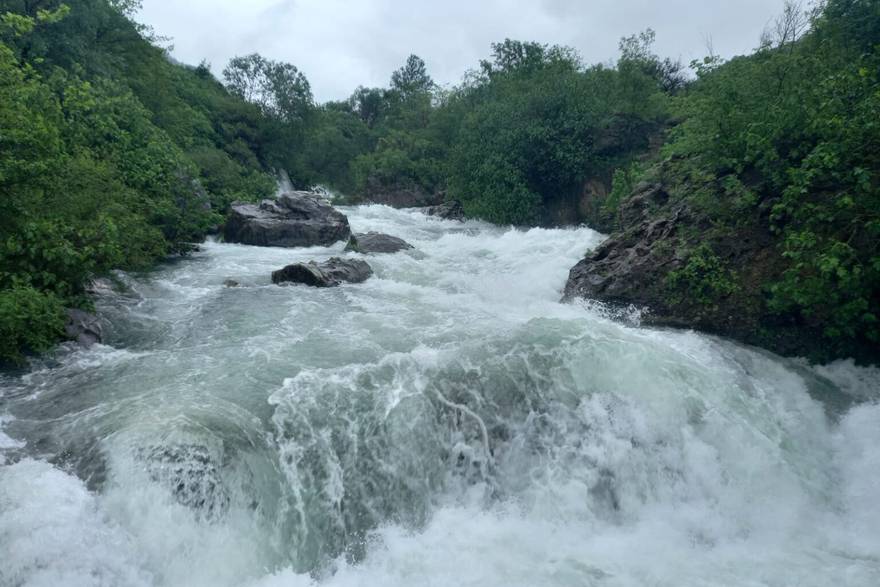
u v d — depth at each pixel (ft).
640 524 25.59
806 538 24.53
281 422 25.95
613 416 28.66
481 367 30.50
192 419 24.73
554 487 26.45
